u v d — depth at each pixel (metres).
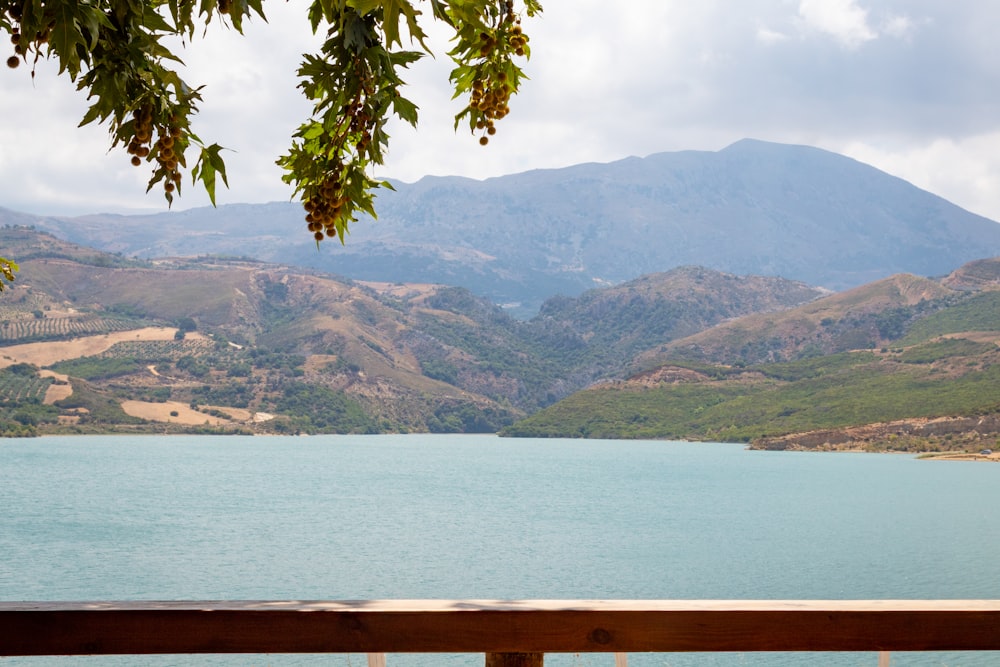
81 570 41.00
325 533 54.25
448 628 1.97
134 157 2.51
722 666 18.00
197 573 40.50
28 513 60.56
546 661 19.06
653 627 2.00
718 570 43.47
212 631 1.95
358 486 82.81
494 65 2.81
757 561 46.09
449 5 2.45
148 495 72.31
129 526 55.78
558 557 47.09
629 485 85.06
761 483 86.75
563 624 1.99
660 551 49.19
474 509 67.75
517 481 89.31
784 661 18.55
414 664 16.88
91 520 58.09
